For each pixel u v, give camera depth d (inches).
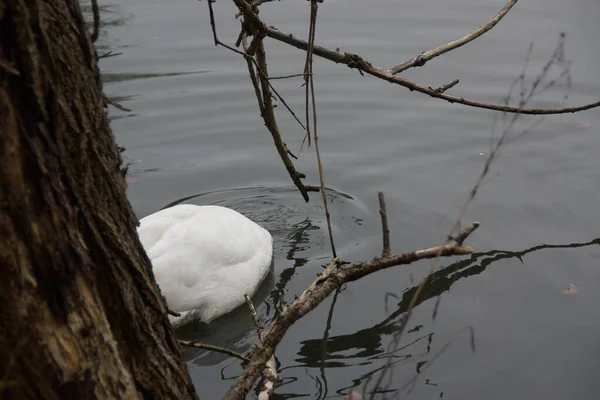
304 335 257.9
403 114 417.1
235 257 280.5
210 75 446.0
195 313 276.2
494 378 231.9
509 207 334.0
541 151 380.2
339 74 453.1
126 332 128.2
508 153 379.9
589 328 255.4
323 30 484.7
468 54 461.1
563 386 227.1
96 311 120.7
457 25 491.8
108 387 123.0
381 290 283.1
